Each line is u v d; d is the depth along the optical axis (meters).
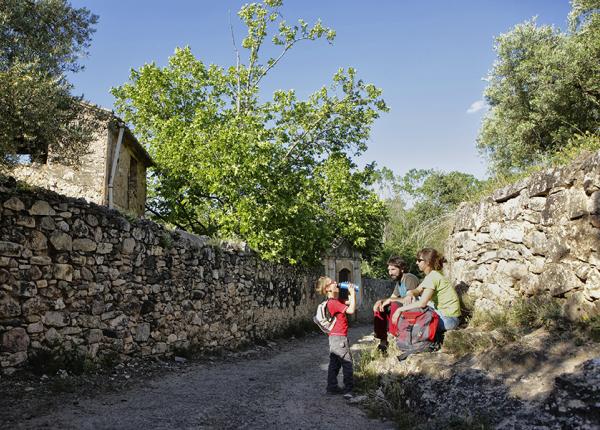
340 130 22.27
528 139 16.92
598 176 5.14
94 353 7.42
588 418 3.64
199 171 17.00
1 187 6.25
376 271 33.06
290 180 17.56
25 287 6.44
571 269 5.50
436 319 6.30
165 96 21.55
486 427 4.15
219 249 11.78
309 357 10.95
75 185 12.55
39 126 7.90
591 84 14.83
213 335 11.13
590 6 14.93
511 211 6.94
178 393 6.33
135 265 8.52
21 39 8.65
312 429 4.78
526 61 16.22
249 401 5.95
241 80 21.91
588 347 4.55
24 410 5.06
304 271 19.77
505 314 6.40
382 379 6.28
